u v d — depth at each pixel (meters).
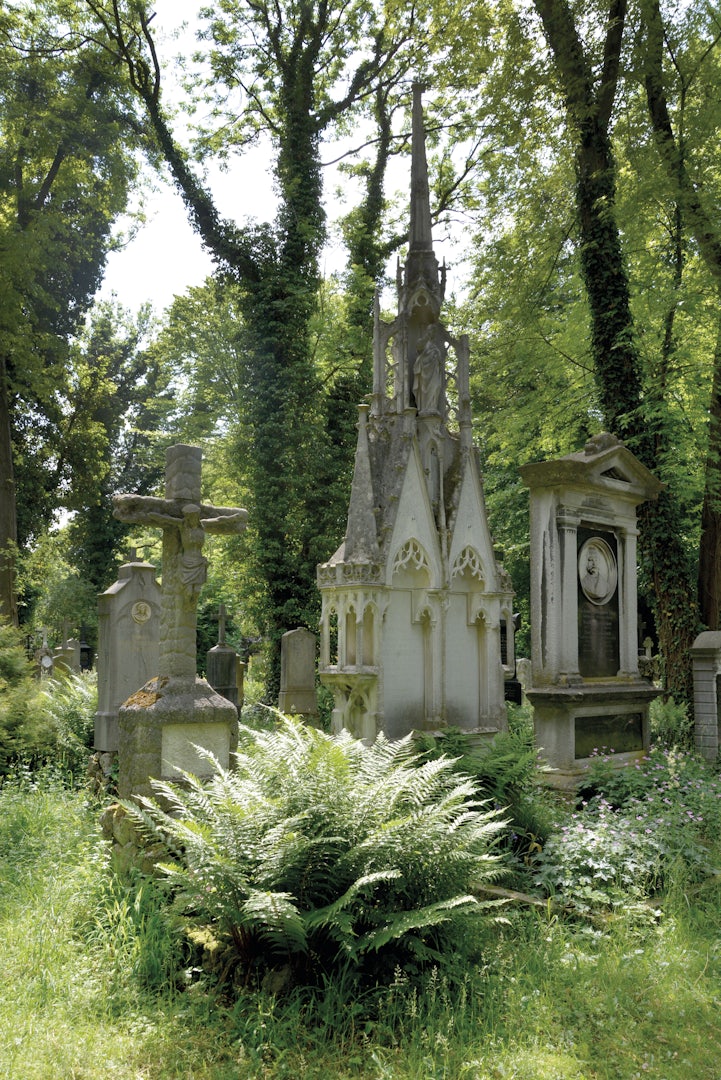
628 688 10.44
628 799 8.21
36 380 22.39
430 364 11.42
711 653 11.60
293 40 24.38
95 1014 4.42
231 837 4.88
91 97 23.73
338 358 22.62
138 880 5.66
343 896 4.53
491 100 14.96
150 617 11.52
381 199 25.08
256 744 6.13
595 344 14.42
